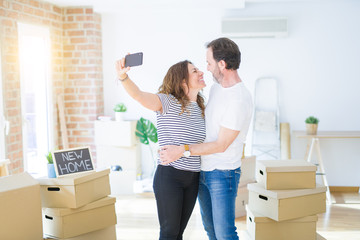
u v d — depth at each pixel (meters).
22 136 4.88
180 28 5.87
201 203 2.74
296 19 5.65
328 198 5.17
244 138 2.62
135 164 5.76
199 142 2.58
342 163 5.74
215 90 2.59
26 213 2.47
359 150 5.70
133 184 5.55
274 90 5.74
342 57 5.64
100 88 6.00
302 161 3.04
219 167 2.54
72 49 5.82
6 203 2.37
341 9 5.58
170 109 2.50
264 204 2.89
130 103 6.08
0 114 4.43
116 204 5.15
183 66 2.57
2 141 4.44
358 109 5.67
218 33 5.80
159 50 5.94
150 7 5.64
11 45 4.62
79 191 2.71
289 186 2.86
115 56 6.04
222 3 5.49
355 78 5.64
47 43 5.43
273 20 5.54
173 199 2.48
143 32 5.95
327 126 5.73
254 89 5.78
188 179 2.53
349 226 4.30
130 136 5.61
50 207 2.75
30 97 5.17
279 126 5.73
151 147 6.01
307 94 5.73
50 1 5.38
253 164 4.84
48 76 5.50
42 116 5.45
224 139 2.44
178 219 2.52
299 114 5.76
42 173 5.46
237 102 2.44
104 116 5.71
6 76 4.52
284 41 5.70
